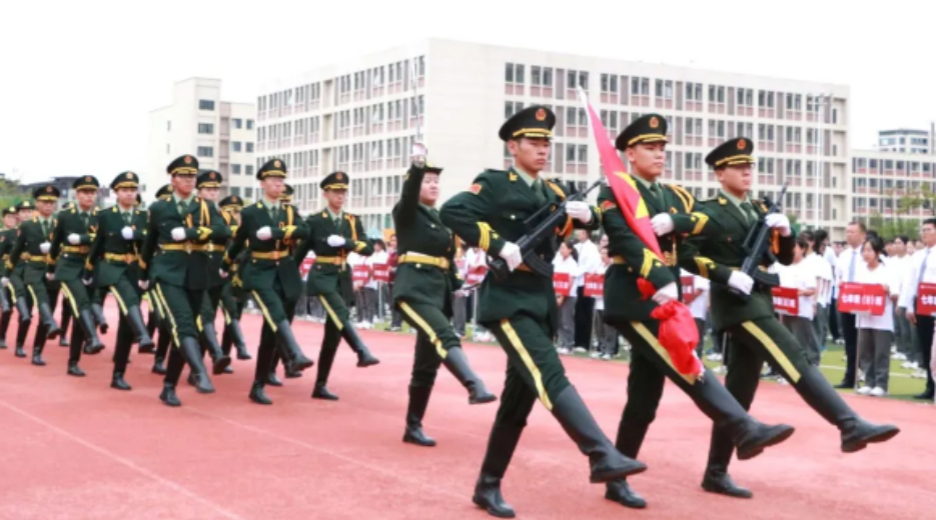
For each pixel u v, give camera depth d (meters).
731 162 7.51
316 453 8.81
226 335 15.28
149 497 7.21
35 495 7.25
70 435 9.49
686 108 72.75
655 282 6.51
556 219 6.65
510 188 6.75
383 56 71.12
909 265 14.09
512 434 6.81
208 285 11.79
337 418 10.75
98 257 13.02
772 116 76.12
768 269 7.49
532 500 7.27
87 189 14.05
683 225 6.94
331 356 12.09
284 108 82.69
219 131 96.94
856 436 6.56
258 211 11.80
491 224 6.70
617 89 70.69
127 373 14.09
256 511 6.87
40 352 15.09
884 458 8.99
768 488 7.82
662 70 72.00
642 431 7.21
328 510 6.91
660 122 7.22
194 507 6.96
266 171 11.84
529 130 6.84
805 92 77.44
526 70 68.69
